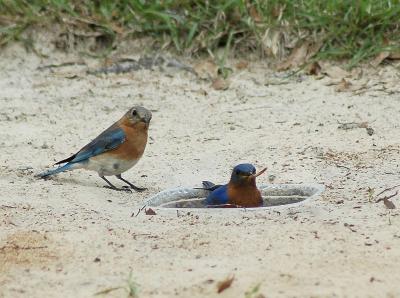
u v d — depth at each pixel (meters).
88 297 8.95
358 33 17.67
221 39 18.11
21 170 13.48
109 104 16.72
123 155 12.99
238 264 9.55
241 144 14.54
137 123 12.98
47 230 10.64
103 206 11.81
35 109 16.53
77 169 13.84
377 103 16.00
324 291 8.86
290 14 18.02
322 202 11.65
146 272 9.45
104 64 18.17
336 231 10.42
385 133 14.67
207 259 9.72
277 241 10.16
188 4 18.44
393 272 9.31
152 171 13.59
